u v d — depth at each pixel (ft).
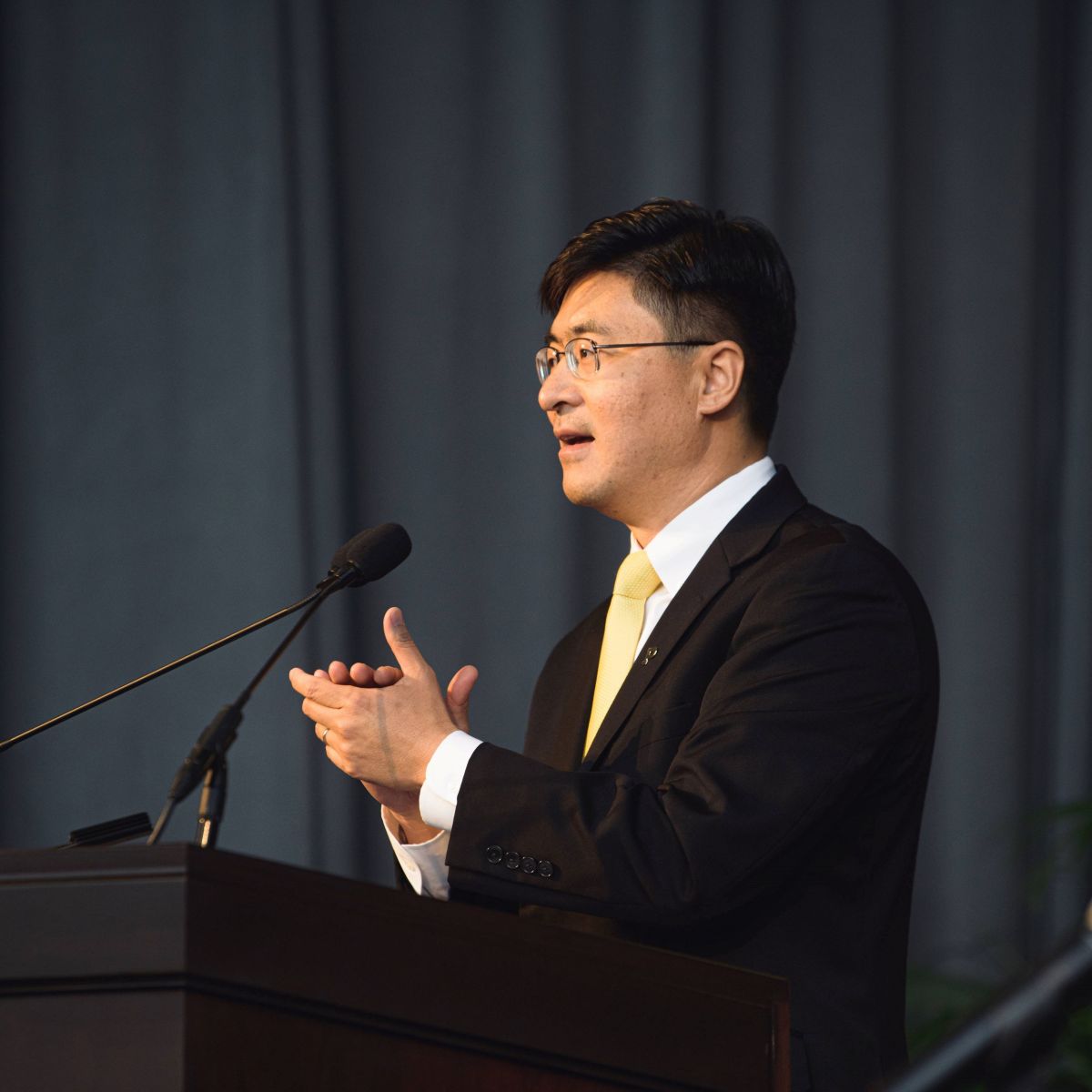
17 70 39.99
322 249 40.73
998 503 44.09
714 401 21.54
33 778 38.47
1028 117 45.01
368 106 41.70
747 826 17.08
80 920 11.90
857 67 44.11
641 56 42.39
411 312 41.34
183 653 39.19
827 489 43.14
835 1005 17.80
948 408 44.50
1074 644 44.11
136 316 39.88
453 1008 13.12
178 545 39.45
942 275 44.83
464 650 40.70
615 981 14.17
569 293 22.54
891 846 19.04
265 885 12.37
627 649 21.75
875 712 18.25
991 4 45.27
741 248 22.08
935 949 42.70
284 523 39.55
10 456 39.24
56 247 39.81
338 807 39.34
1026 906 42.80
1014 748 43.32
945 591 44.04
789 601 18.97
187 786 14.40
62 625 38.96
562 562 40.93
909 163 44.98
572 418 21.74
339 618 39.81
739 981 15.14
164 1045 11.63
